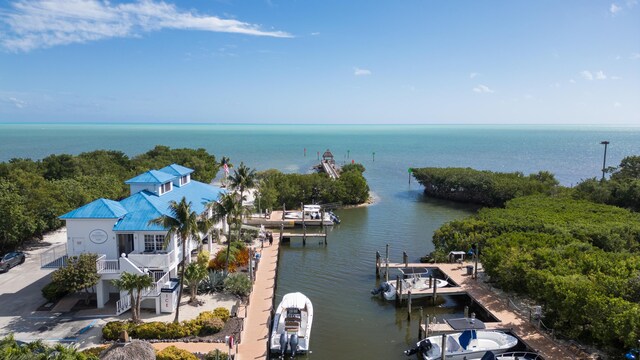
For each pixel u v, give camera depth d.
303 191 80.56
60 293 35.03
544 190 78.88
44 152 198.12
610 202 70.12
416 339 33.28
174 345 28.83
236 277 39.09
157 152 108.88
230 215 41.59
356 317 36.94
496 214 55.12
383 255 53.44
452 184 87.69
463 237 48.66
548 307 32.53
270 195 71.75
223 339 29.94
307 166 154.50
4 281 39.41
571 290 29.55
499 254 38.34
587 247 40.19
